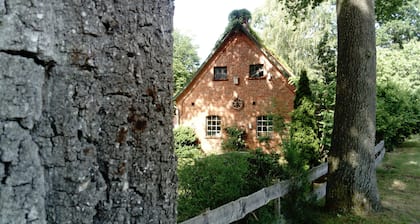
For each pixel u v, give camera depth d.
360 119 4.96
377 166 8.72
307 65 19.52
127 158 0.88
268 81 13.98
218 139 14.82
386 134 9.83
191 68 27.45
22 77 0.70
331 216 4.91
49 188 0.77
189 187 3.81
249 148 14.14
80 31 0.80
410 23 22.16
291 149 5.02
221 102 14.86
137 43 0.90
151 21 0.94
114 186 0.85
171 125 1.02
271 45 20.72
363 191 4.98
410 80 12.97
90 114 0.81
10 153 0.69
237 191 3.88
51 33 0.75
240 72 14.55
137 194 0.90
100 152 0.83
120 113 0.86
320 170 5.83
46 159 0.76
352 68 4.97
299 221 4.50
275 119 9.23
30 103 0.72
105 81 0.84
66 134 0.78
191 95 15.42
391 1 8.43
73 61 0.79
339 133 5.11
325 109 8.99
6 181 0.69
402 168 8.57
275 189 4.18
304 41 20.12
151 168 0.94
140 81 0.91
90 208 0.81
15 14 0.69
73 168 0.79
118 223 0.86
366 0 4.89
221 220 3.10
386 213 5.00
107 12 0.84
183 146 14.09
